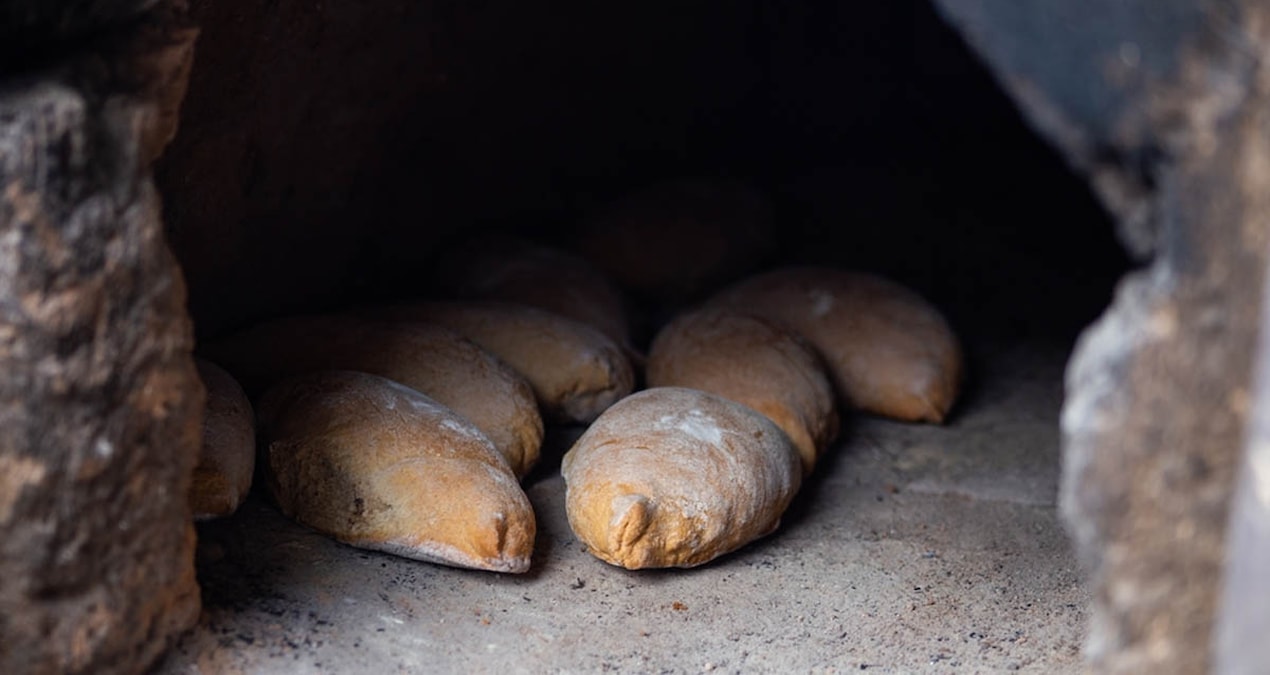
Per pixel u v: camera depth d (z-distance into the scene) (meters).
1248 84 0.69
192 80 0.99
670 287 1.36
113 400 0.78
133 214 0.78
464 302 1.16
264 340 1.06
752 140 1.58
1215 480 0.71
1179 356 0.71
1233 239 0.70
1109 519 0.73
